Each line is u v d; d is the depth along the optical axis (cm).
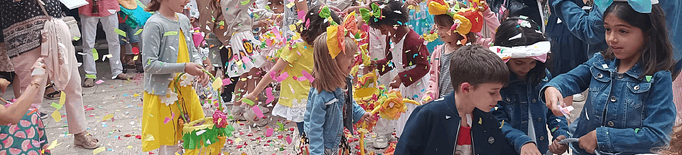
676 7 282
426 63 356
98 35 959
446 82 312
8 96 589
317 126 263
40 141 319
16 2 384
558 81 221
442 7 302
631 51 199
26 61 396
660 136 192
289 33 501
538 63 229
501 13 434
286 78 367
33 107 320
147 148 340
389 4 353
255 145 422
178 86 343
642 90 200
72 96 407
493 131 211
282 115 371
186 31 348
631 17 192
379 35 385
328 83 261
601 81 215
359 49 320
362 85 330
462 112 206
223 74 584
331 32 249
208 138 322
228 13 497
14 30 387
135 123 487
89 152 412
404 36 355
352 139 420
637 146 197
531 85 233
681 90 360
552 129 241
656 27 192
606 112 211
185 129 321
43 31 382
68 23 411
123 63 709
